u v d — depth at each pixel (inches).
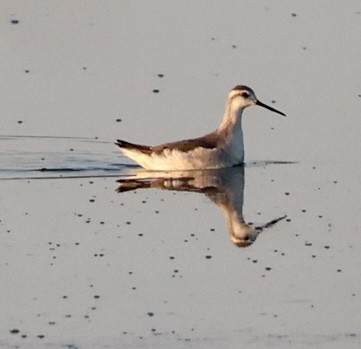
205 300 592.7
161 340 547.5
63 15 1075.3
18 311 577.9
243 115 912.9
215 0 1109.1
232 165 829.2
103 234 682.8
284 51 1002.7
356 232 685.9
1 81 951.0
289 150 848.9
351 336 553.9
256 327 563.8
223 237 681.0
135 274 625.0
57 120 893.8
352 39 1023.6
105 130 880.3
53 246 662.5
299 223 703.7
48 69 971.3
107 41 1023.6
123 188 775.7
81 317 571.5
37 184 780.0
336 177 789.9
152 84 946.7
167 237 679.7
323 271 630.5
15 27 1048.2
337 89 934.4
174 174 818.2
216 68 972.6
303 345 544.4
